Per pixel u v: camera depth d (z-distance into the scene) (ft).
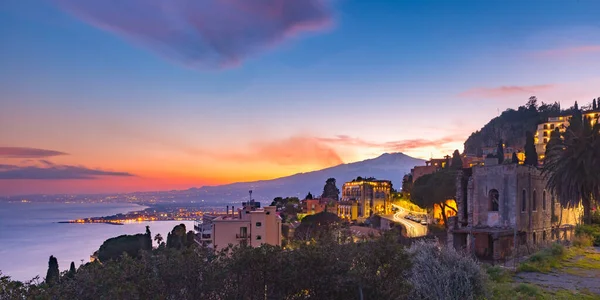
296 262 46.93
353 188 471.62
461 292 63.87
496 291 75.77
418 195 265.75
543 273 97.45
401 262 49.83
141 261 44.01
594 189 133.08
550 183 145.07
